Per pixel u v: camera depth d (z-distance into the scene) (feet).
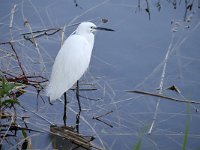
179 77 41.14
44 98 38.24
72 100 38.52
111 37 45.21
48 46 43.80
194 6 50.08
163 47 44.29
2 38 43.78
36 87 38.73
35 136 34.09
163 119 37.04
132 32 45.88
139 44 44.45
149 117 37.17
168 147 34.42
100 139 34.50
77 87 38.34
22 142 33.30
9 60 41.19
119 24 46.73
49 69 41.19
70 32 45.42
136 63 42.39
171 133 35.76
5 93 33.58
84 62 37.27
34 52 42.86
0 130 33.35
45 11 47.73
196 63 42.65
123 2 49.88
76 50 36.65
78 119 36.47
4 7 47.60
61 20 46.68
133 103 38.40
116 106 38.09
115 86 40.04
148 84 40.32
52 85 36.68
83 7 48.70
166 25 47.01
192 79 40.98
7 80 38.27
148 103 38.50
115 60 42.63
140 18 47.73
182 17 48.24
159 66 42.11
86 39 38.50
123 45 44.29
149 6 49.55
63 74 36.47
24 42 43.78
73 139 33.78
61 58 36.73
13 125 34.35
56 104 37.83
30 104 37.40
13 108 36.52
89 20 46.85
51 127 35.19
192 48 44.29
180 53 43.60
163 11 48.96
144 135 35.42
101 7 48.91
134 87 40.01
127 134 35.40
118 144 34.35
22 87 38.19
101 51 43.47
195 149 34.35
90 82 40.47
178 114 37.55
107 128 35.88
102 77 40.91
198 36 45.70
